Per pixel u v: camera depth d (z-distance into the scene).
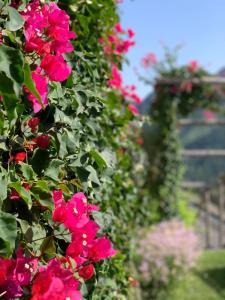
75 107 1.92
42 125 1.71
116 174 3.04
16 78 1.25
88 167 1.94
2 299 1.35
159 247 7.52
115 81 3.58
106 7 2.79
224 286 8.38
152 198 10.35
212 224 13.41
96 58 2.63
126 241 3.70
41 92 1.46
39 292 1.32
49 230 1.70
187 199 12.30
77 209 1.55
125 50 3.54
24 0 1.61
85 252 1.61
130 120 3.31
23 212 1.57
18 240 1.47
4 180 1.37
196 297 7.72
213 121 10.97
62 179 1.84
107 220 2.31
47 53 1.52
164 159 10.48
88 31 2.45
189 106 10.55
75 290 1.38
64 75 1.52
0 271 1.29
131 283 3.33
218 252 11.35
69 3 2.38
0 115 1.32
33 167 1.62
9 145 1.53
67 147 1.76
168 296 7.45
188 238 8.34
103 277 2.45
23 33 1.56
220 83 10.46
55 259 1.54
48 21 1.59
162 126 10.43
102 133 2.66
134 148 4.93
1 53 1.25
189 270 8.91
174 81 10.29
